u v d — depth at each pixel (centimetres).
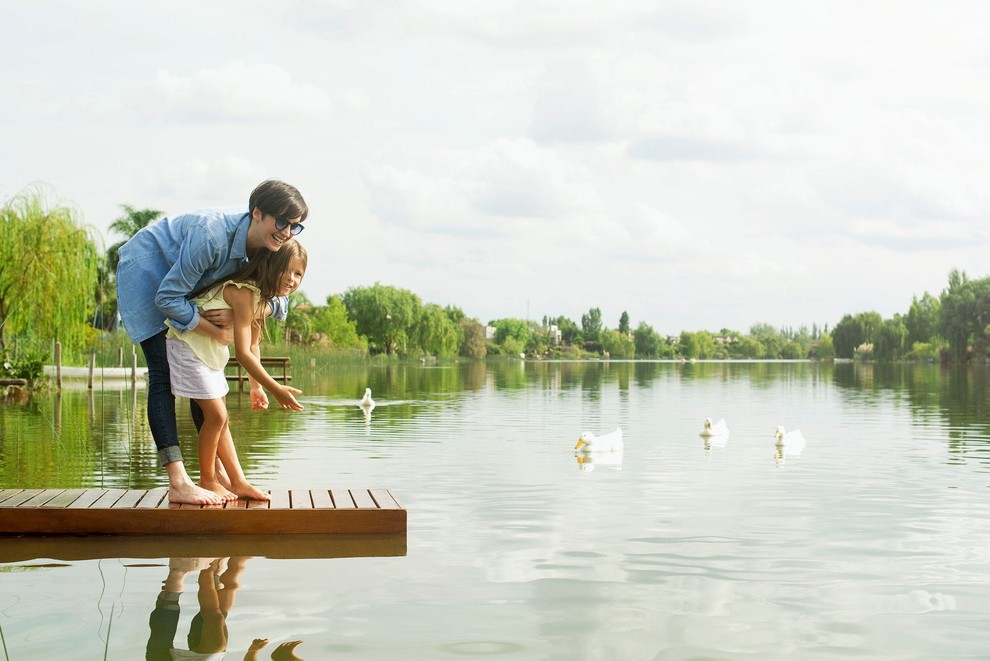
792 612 412
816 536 583
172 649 353
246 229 576
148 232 589
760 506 701
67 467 906
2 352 2145
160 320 588
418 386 2883
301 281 610
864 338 9988
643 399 2252
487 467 932
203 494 597
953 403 2114
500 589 446
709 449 1130
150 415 598
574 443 1167
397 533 586
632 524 623
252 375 596
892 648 363
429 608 413
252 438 1216
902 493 771
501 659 346
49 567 486
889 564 506
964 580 472
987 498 745
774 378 3988
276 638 367
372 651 353
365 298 7888
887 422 1564
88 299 2620
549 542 561
